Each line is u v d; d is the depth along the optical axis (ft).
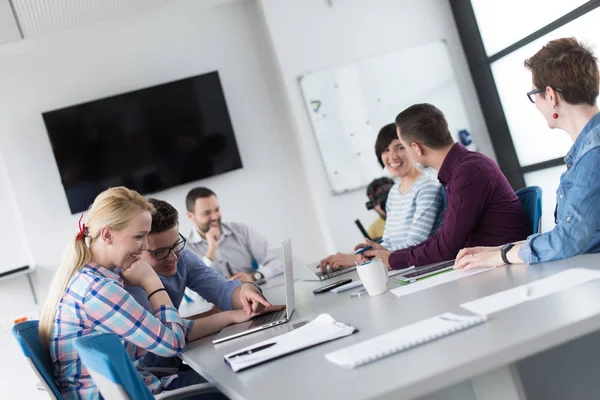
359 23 15.99
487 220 7.41
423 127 7.55
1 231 14.76
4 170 14.87
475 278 5.35
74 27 14.08
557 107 5.50
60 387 5.80
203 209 14.40
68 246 6.08
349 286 6.93
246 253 14.62
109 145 15.11
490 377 3.67
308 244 16.15
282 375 3.90
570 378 3.87
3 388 14.25
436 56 16.34
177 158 15.48
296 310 6.42
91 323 5.74
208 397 5.69
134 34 15.49
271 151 16.10
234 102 15.96
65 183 14.83
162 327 5.86
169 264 7.63
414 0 16.38
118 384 3.44
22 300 14.60
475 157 7.52
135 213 6.03
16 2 11.73
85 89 15.20
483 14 15.67
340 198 15.64
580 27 12.87
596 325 3.34
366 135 15.79
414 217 8.91
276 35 15.58
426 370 3.20
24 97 14.92
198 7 15.56
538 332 3.33
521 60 14.83
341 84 15.75
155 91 15.40
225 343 5.74
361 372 3.48
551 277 4.54
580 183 5.14
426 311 4.55
